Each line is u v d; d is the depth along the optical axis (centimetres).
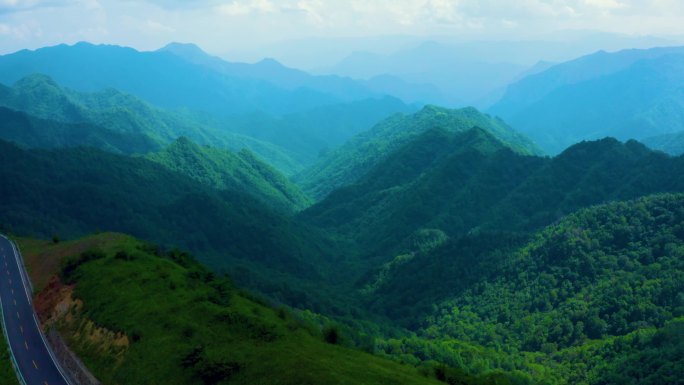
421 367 10400
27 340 10206
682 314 15238
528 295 19400
